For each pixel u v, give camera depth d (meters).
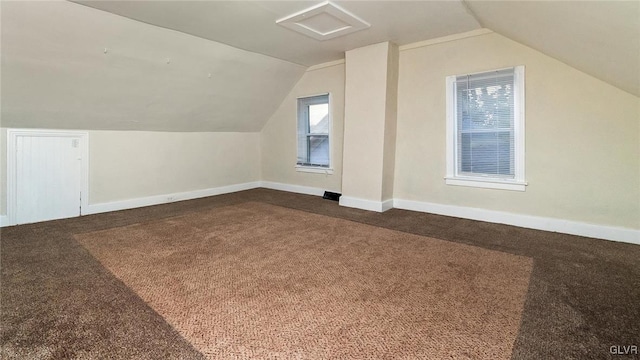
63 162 3.84
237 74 4.52
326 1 2.77
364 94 4.17
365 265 2.39
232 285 2.07
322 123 5.21
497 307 1.78
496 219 3.55
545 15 2.10
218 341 1.49
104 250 2.71
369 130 4.16
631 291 1.95
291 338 1.52
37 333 1.55
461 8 2.92
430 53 3.87
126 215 3.99
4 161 3.45
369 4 2.84
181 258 2.54
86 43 3.08
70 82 3.35
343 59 4.73
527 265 2.36
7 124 3.41
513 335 1.52
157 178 4.72
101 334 1.54
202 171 5.30
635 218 2.81
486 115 3.54
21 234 3.17
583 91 2.95
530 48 3.18
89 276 2.20
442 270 2.29
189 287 2.04
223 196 5.31
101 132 4.12
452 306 1.80
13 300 1.87
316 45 4.03
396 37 3.75
